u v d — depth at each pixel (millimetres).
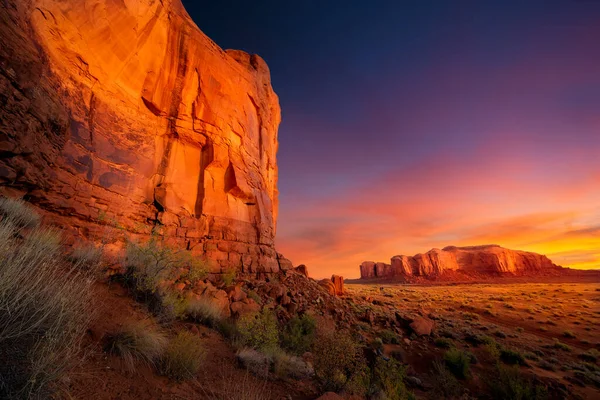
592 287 57062
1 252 2514
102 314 4059
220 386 4004
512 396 9992
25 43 6578
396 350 13180
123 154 10719
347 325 14781
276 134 26469
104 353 3318
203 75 14977
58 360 2416
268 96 23344
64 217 7895
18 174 6164
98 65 10070
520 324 25781
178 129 13297
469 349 15516
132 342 3689
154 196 11844
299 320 9984
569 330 23750
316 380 5840
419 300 36875
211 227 13516
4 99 5645
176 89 13703
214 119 15008
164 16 13398
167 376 3619
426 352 13898
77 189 8539
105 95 10336
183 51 14227
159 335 4293
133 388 3000
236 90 17438
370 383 6734
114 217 9656
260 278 15344
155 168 12242
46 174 7242
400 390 7082
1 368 1938
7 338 2111
